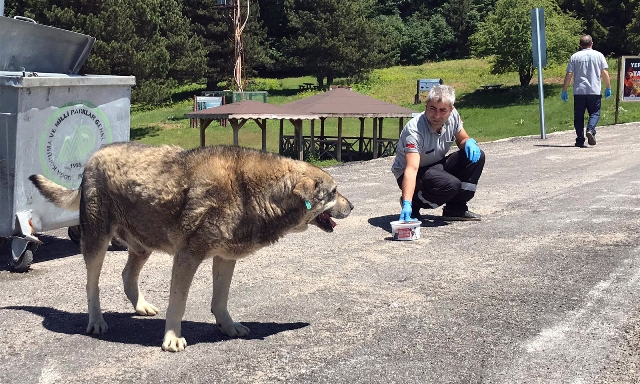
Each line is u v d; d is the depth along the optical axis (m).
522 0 29.25
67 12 24.00
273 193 4.16
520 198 8.04
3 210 5.96
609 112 20.69
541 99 14.17
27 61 6.90
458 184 6.78
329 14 40.03
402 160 6.86
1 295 5.29
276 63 42.53
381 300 4.84
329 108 17.16
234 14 34.03
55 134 6.18
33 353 4.12
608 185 8.42
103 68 23.69
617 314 4.37
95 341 4.29
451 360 3.86
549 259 5.57
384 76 42.62
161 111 35.56
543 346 3.98
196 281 5.44
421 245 6.23
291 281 5.34
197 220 4.07
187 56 31.97
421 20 54.25
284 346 4.13
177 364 3.93
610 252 5.65
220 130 27.17
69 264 6.22
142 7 25.61
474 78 37.69
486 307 4.61
